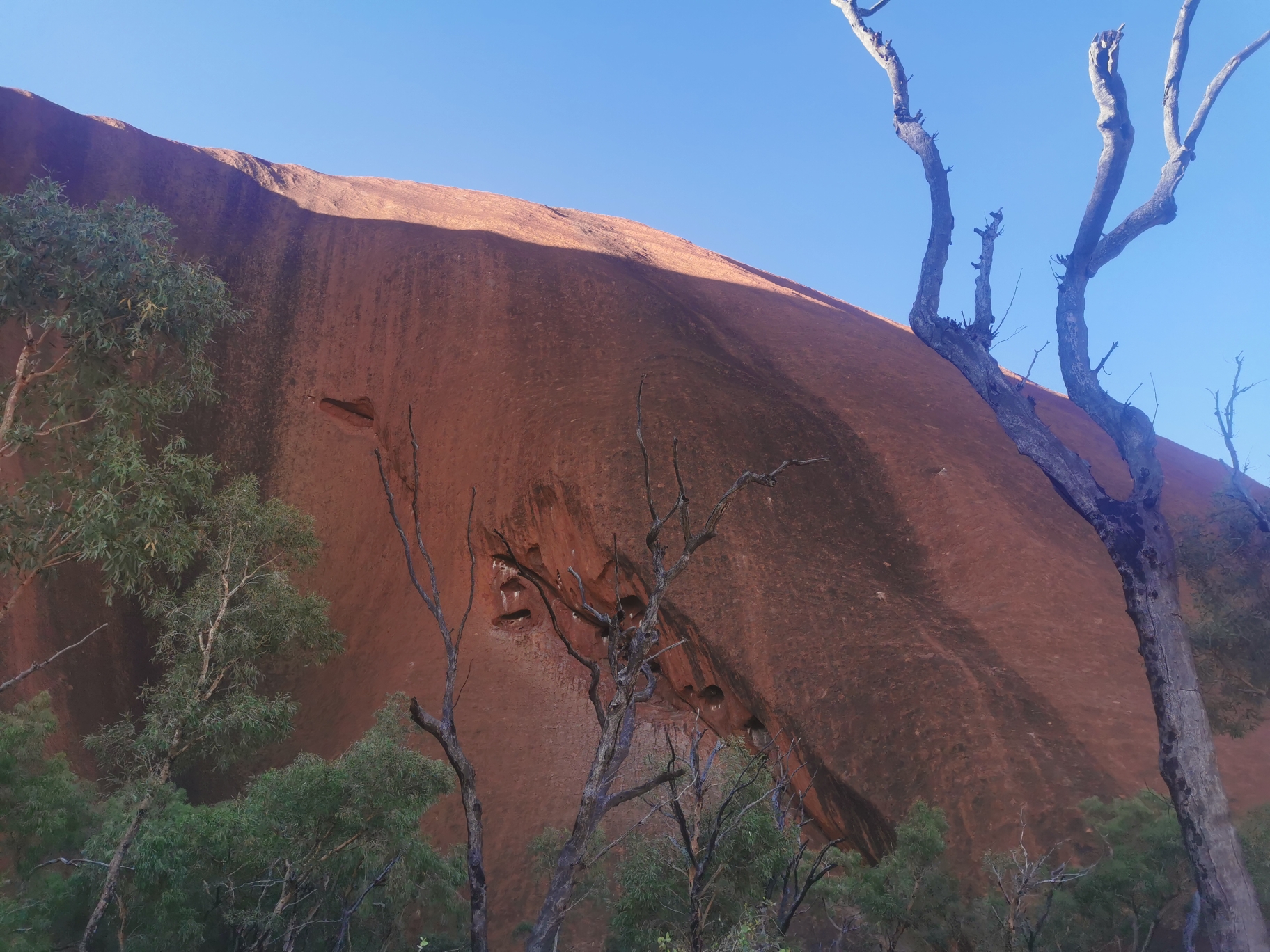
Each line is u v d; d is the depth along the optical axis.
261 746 20.17
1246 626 17.77
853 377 55.75
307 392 54.69
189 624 19.03
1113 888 20.23
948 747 30.14
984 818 27.12
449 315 57.69
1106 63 13.65
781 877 15.91
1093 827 25.38
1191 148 13.30
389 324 57.69
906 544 43.31
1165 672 12.08
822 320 65.62
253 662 19.86
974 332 14.16
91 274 17.34
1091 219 13.75
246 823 17.59
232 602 19.84
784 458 46.53
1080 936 20.20
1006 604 37.91
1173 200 13.29
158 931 17.95
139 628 41.31
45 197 17.28
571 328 56.62
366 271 60.97
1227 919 10.98
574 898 24.97
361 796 17.81
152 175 61.22
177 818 18.83
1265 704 18.39
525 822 35.53
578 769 37.78
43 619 37.75
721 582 39.72
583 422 47.59
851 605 38.16
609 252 69.12
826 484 45.97
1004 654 34.41
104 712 37.44
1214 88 13.13
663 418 47.25
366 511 51.12
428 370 54.97
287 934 16.75
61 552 17.52
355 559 49.41
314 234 63.44
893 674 34.03
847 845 31.28
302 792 17.70
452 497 48.81
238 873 19.58
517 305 58.38
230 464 50.56
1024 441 13.53
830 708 33.66
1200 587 18.70
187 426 50.38
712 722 37.94
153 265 17.75
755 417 49.03
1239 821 21.95
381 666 43.62
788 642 36.84
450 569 46.78
